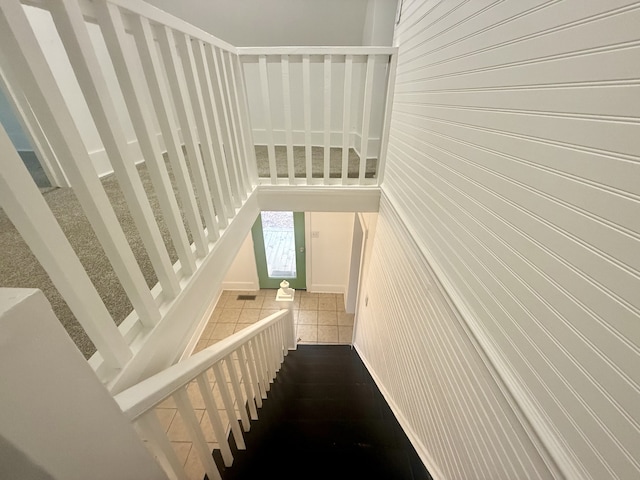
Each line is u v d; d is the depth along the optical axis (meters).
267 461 1.45
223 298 4.59
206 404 1.07
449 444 1.05
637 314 0.43
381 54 1.68
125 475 0.49
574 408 0.55
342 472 1.42
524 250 0.67
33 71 0.48
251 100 3.23
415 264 1.39
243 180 1.72
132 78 0.74
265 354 1.96
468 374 0.91
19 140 2.44
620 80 0.44
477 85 0.84
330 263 4.53
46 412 0.34
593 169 0.49
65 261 0.54
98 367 0.68
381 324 2.10
